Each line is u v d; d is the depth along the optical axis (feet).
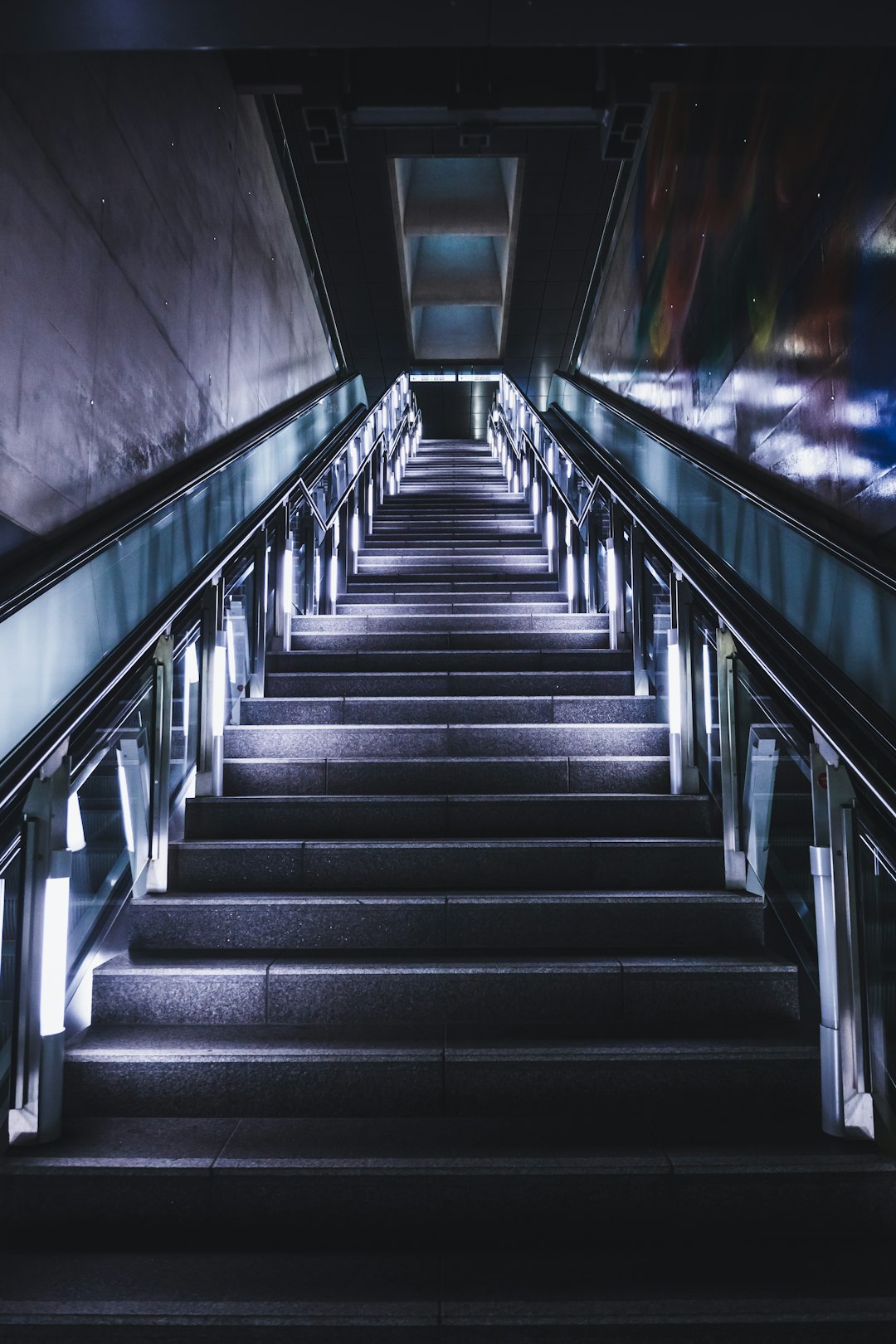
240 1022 8.95
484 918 9.93
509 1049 8.09
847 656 11.06
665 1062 8.01
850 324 12.38
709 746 12.00
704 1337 5.83
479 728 13.61
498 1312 5.90
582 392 33.32
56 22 7.89
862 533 12.03
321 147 18.01
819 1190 6.93
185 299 17.69
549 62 17.43
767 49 15.80
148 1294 6.08
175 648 11.64
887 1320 5.85
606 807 11.80
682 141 22.84
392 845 10.82
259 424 23.91
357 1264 6.51
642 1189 6.94
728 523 15.99
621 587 17.80
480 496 33.91
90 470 12.82
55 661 9.99
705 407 20.39
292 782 12.81
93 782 9.14
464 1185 6.92
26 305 10.80
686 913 9.96
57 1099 7.52
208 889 10.80
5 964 7.63
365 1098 8.00
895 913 7.49
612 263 34.24
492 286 48.06
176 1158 7.07
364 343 49.47
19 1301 5.99
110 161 13.73
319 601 21.45
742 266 17.48
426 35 8.04
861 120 12.02
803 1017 9.00
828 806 7.70
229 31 7.98
